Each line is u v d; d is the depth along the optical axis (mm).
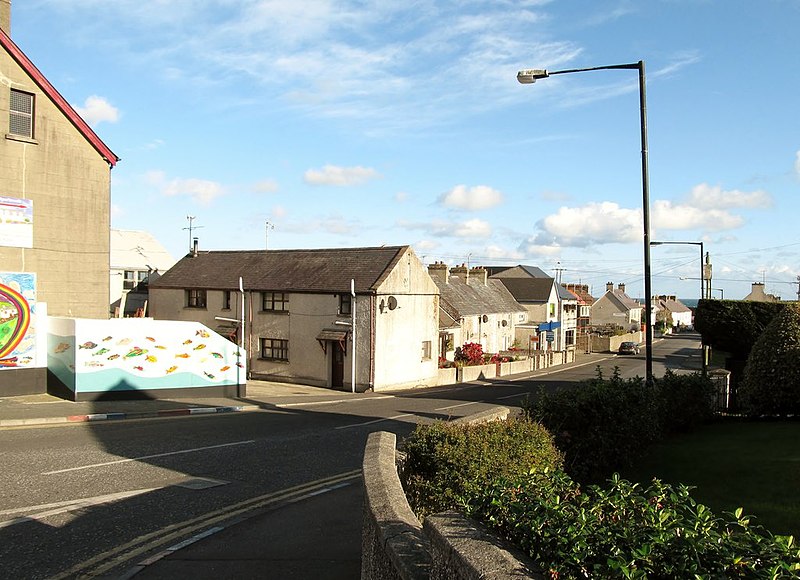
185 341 22500
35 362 20203
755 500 7703
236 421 18109
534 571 3002
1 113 20734
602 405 9648
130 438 14305
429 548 3908
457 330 47719
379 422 18500
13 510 8523
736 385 18203
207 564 6707
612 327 94562
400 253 34812
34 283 20062
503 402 26797
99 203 23234
